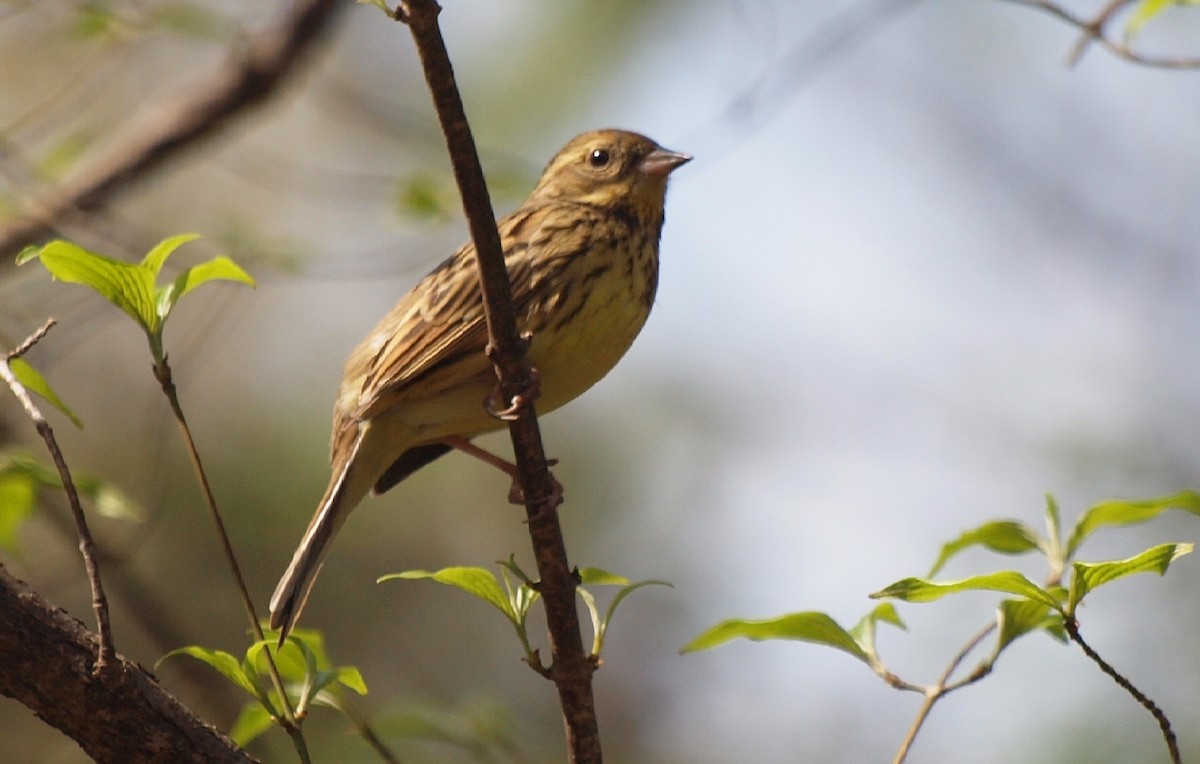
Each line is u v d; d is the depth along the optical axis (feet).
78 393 47.26
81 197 38.99
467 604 46.01
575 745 21.27
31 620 19.10
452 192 37.88
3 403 43.27
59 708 19.19
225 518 44.16
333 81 50.21
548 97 44.16
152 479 43.88
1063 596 20.12
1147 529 43.65
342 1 39.19
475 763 37.73
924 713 20.84
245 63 39.06
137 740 19.44
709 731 47.39
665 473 48.96
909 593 18.71
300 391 48.75
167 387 20.24
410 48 51.72
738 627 21.48
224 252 37.93
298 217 52.26
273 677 20.07
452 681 45.06
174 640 35.27
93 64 46.06
